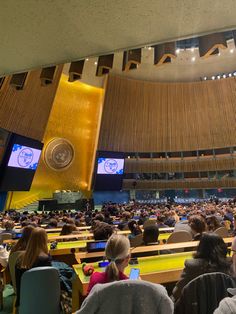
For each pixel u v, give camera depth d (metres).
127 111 25.92
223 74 26.38
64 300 3.03
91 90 25.67
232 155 25.11
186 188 26.36
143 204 23.36
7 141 18.02
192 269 2.48
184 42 24.00
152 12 2.18
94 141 25.73
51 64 3.15
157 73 26.44
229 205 15.77
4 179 17.53
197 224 4.83
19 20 2.34
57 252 4.76
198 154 26.47
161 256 3.76
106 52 2.87
